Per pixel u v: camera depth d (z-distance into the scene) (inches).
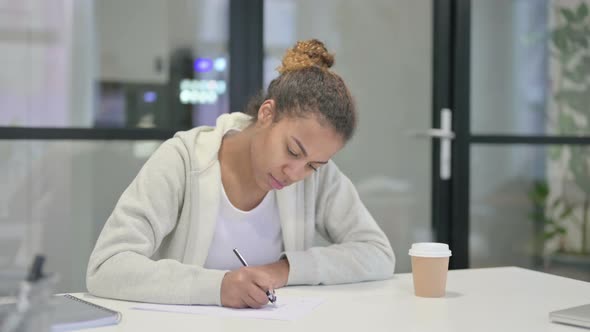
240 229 63.2
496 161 136.6
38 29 105.6
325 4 123.1
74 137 107.7
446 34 131.9
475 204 135.1
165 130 113.0
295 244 65.1
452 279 61.7
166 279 51.6
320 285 58.7
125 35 110.6
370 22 126.4
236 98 117.0
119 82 110.3
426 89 131.0
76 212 108.5
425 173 131.6
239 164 62.5
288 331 42.3
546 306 50.6
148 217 57.6
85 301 48.9
